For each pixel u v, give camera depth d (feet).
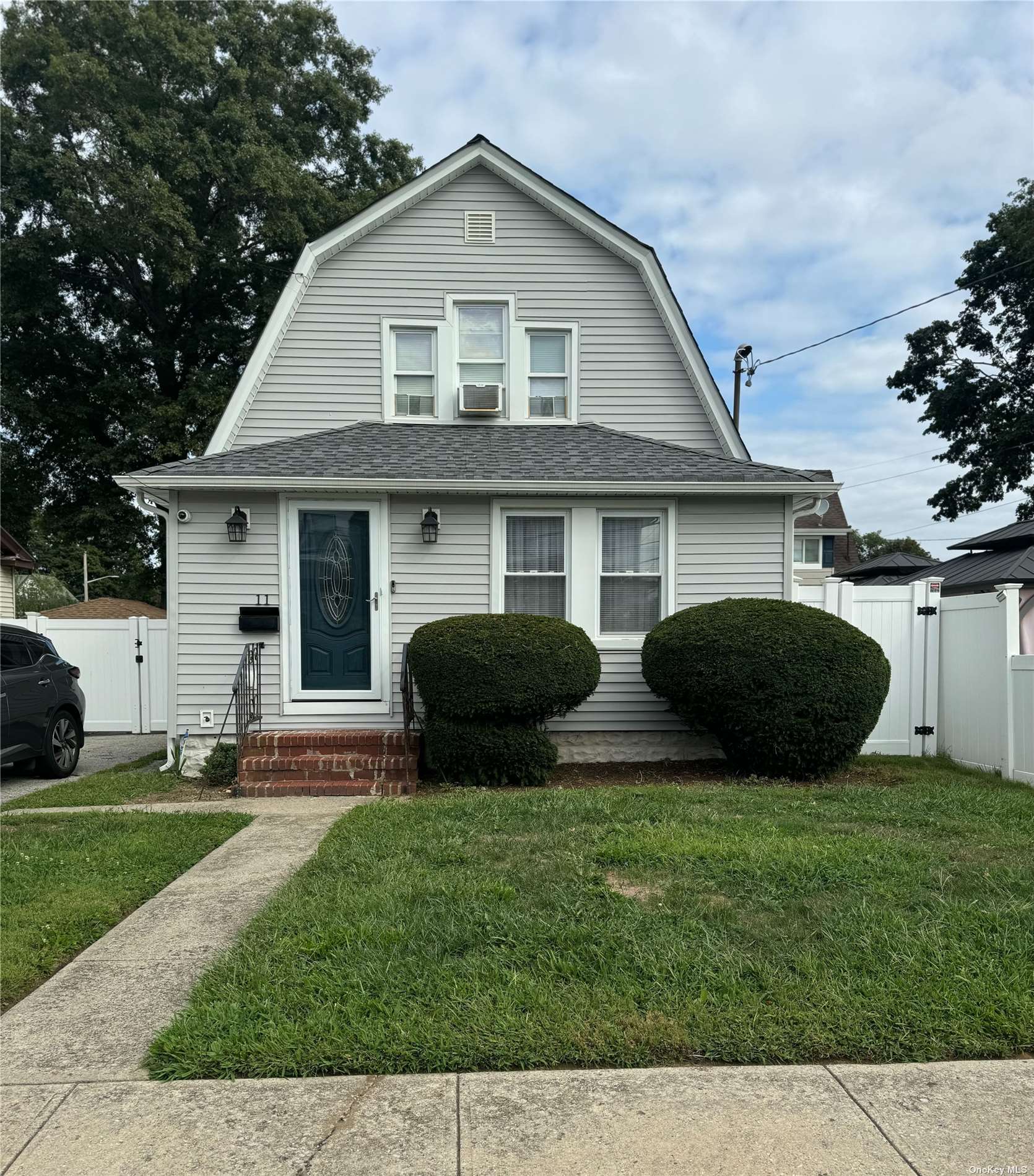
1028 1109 8.48
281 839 19.10
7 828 19.89
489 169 33.83
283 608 28.43
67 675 30.83
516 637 25.00
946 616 30.48
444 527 29.19
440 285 33.78
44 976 12.03
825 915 12.96
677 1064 9.31
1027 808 20.80
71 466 75.46
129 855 17.51
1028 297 86.17
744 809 20.63
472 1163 7.69
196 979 11.61
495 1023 9.85
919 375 94.79
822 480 28.66
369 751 26.53
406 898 13.82
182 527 28.17
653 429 34.19
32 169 58.85
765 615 25.54
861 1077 9.04
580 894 13.96
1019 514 91.40
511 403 33.81
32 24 61.16
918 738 30.81
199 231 67.72
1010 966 11.22
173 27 62.75
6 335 66.90
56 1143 8.02
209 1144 7.97
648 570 30.04
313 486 27.45
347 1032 9.68
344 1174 7.57
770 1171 7.58
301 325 33.19
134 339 74.69
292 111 71.51
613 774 27.53
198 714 28.17
